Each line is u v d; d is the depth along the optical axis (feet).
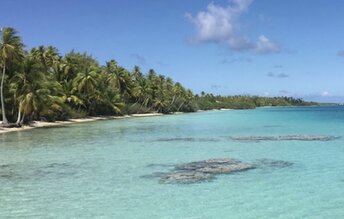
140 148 111.86
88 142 129.59
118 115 346.95
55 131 178.91
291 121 251.19
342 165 78.33
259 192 56.90
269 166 77.82
